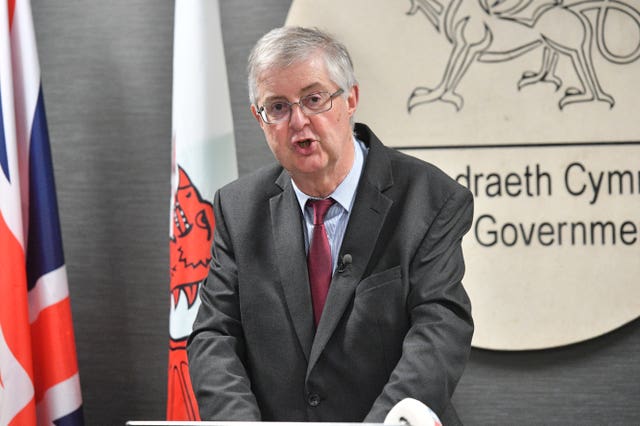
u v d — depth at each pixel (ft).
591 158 15.39
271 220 9.84
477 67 15.52
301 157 9.00
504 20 15.47
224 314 9.80
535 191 15.42
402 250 9.28
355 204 9.52
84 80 16.55
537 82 15.42
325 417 9.24
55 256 14.71
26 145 14.79
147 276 16.40
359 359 9.20
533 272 15.37
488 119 15.47
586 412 15.46
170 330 14.61
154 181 16.42
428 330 8.84
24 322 14.01
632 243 15.30
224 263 10.04
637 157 15.34
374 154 9.80
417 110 15.56
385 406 8.30
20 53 14.82
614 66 15.40
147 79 16.47
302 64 8.80
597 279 15.31
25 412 13.89
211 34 14.96
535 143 15.42
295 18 15.67
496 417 15.53
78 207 16.53
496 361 15.57
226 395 8.88
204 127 14.74
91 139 16.53
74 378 14.73
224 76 15.02
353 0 15.64
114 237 16.47
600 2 15.39
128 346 16.40
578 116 15.40
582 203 15.37
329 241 9.67
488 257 15.42
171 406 14.43
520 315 15.35
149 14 16.47
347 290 9.23
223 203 10.29
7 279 13.93
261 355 9.52
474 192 15.48
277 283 9.59
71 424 14.57
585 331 15.26
